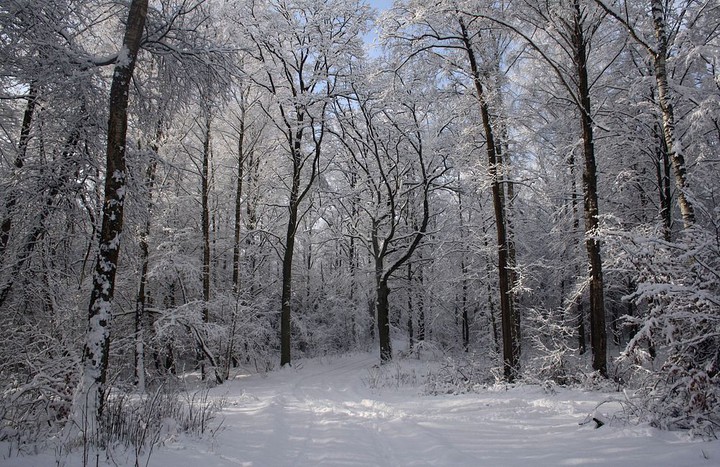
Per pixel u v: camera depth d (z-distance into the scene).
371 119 20.83
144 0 7.72
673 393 6.05
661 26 9.44
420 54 14.53
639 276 6.92
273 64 20.11
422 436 6.13
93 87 8.62
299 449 5.80
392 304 29.47
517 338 18.81
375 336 31.33
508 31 13.37
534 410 7.94
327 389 13.69
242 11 18.38
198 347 16.83
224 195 24.27
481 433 6.26
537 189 16.47
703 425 5.27
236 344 18.73
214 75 9.28
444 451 5.21
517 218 20.94
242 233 23.34
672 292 5.92
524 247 22.69
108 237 6.88
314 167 20.78
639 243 6.67
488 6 12.54
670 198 14.50
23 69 7.93
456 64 13.67
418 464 4.91
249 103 21.08
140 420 5.91
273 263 30.62
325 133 23.00
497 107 14.98
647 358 6.57
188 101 9.79
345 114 21.78
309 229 29.67
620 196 17.06
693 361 5.91
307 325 29.00
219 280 23.97
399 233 24.86
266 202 24.00
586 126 12.23
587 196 12.26
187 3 9.38
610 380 10.51
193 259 18.64
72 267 11.91
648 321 5.95
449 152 19.50
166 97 9.55
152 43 8.58
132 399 8.29
